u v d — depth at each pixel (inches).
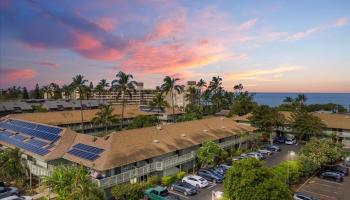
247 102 4116.6
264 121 2696.9
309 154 1839.3
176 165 1833.2
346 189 1647.4
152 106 3932.1
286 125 3144.7
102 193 1226.6
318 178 1847.9
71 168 1284.4
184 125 2285.9
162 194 1445.6
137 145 1748.3
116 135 1740.9
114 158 1531.7
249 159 1177.4
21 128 2314.2
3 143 2107.5
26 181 1761.8
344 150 2610.7
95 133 3287.4
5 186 1619.1
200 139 2127.2
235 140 2445.9
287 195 1103.6
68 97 5693.9
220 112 5029.5
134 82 3405.5
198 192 1600.6
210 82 5305.1
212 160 1871.3
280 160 2245.3
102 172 1505.9
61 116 3122.5
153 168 1699.1
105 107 3093.0
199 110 4466.0
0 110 3782.0
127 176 1545.3
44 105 4274.1
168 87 3690.9
